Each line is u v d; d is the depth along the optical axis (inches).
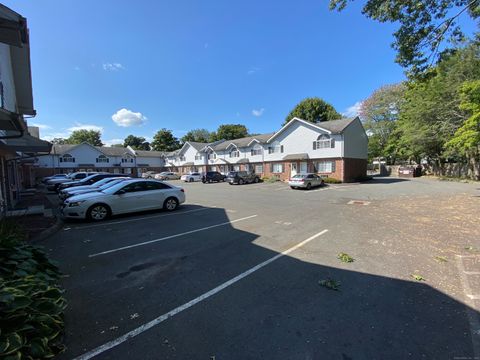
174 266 187.8
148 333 112.0
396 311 126.2
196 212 411.8
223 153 1672.0
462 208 404.5
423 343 103.0
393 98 1529.3
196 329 114.5
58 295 113.9
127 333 112.1
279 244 237.5
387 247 223.9
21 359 81.3
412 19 311.4
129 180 402.6
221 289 151.9
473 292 142.9
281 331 112.3
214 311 128.9
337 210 423.2
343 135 1058.7
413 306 130.3
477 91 505.0
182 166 2057.1
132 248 231.1
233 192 768.9
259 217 367.6
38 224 312.0
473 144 581.6
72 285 159.3
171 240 253.9
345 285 154.7
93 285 158.9
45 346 88.7
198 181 1504.7
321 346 102.3
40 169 1749.5
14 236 186.4
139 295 145.9
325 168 1115.3
